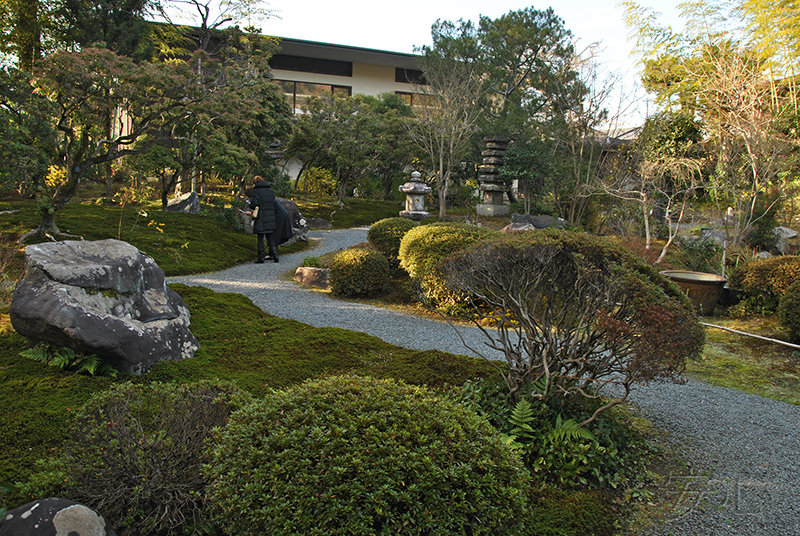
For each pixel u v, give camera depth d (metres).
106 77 7.58
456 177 21.03
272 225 10.20
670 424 4.08
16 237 8.32
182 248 9.75
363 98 23.25
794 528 2.81
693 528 2.81
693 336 2.95
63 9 12.96
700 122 11.54
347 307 7.29
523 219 15.56
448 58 19.78
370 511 1.97
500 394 3.73
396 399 2.48
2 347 4.06
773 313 7.48
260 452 2.09
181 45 18.03
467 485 2.09
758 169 9.55
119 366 3.83
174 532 2.38
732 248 9.55
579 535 2.71
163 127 9.06
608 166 14.84
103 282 3.98
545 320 3.66
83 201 12.86
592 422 3.52
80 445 2.51
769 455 3.62
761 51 10.17
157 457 2.48
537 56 19.55
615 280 3.17
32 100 8.43
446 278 3.92
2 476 2.62
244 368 4.40
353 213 17.88
